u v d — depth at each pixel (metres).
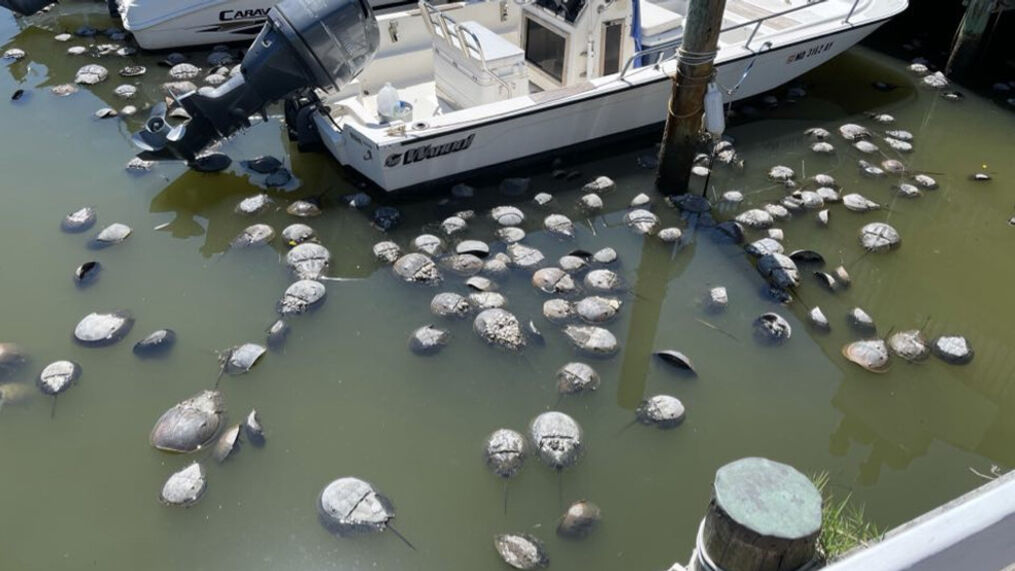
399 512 4.20
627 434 4.69
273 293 5.67
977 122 8.45
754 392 5.04
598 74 7.39
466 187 6.94
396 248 6.10
